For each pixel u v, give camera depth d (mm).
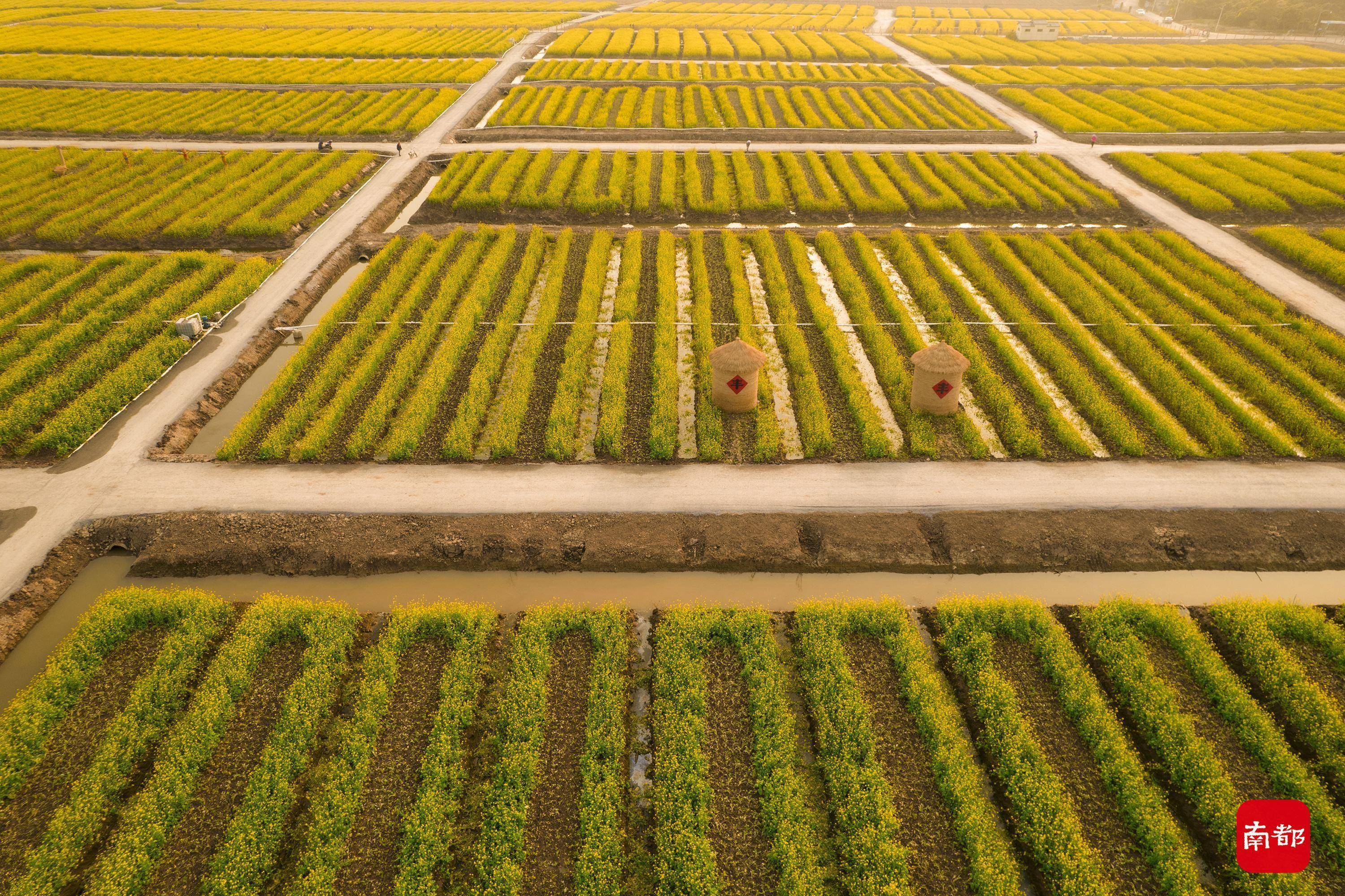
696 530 22438
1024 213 45000
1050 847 15141
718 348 27562
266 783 16062
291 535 22219
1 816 15938
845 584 21469
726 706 18125
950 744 16891
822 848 15297
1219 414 27078
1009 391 28391
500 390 29500
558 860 15172
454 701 17797
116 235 40688
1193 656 18812
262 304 35094
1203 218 44500
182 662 18766
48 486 24016
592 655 19219
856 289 35438
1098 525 22438
